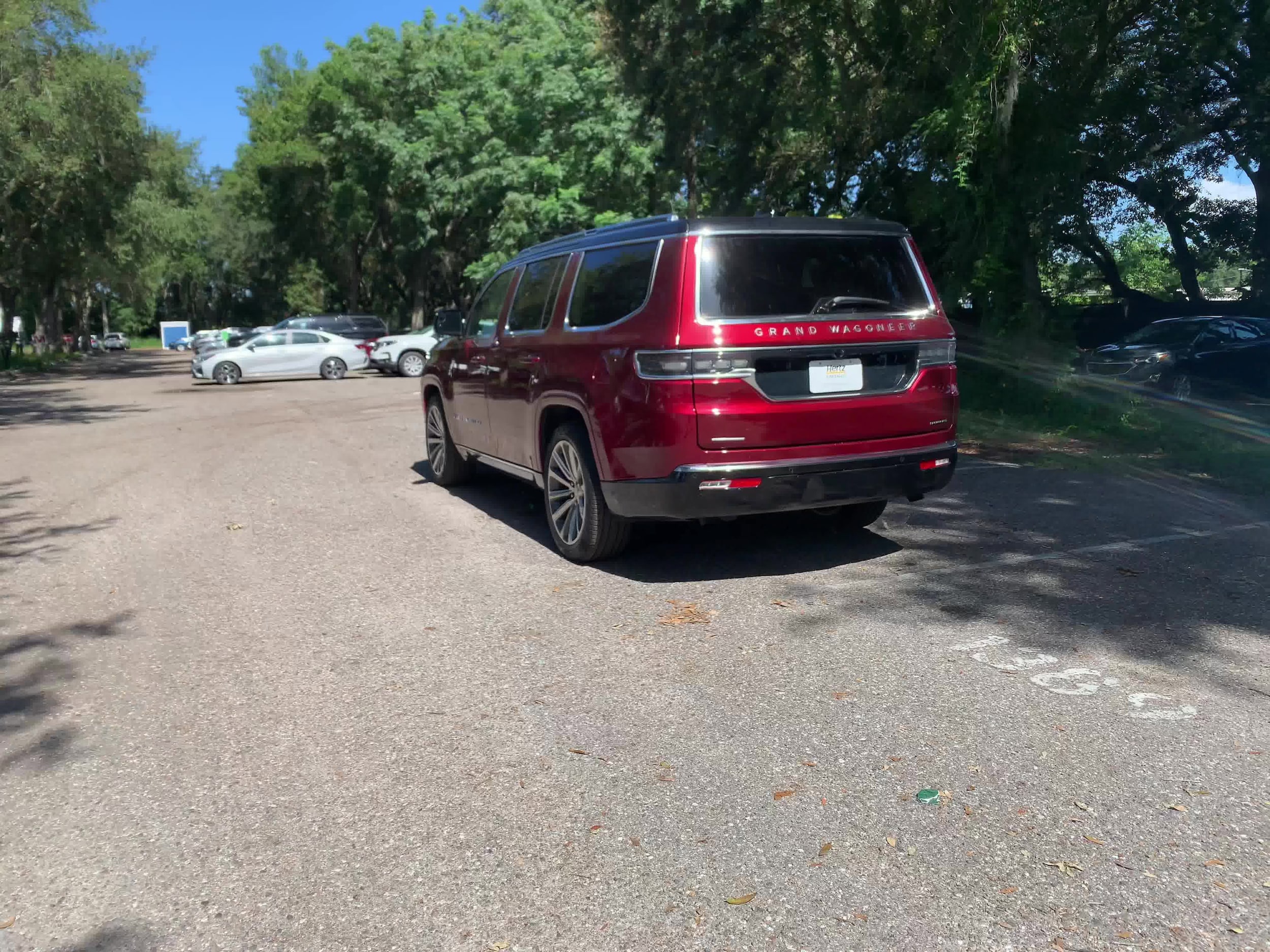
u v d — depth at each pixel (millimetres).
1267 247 21922
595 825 3172
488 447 7703
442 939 2639
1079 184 13234
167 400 21625
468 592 5723
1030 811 3186
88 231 36938
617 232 6027
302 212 49281
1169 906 2689
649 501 5465
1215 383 15719
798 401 5402
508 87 33594
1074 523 7023
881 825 3129
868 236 5824
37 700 4285
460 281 48875
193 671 4598
